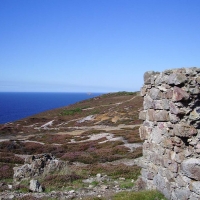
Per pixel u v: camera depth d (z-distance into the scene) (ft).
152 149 32.86
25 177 50.78
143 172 34.94
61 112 261.03
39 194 37.65
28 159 58.54
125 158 73.10
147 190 31.53
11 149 102.83
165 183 29.22
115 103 268.00
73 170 55.67
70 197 35.35
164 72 29.43
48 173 51.70
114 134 121.90
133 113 193.06
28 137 147.33
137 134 114.93
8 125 200.64
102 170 56.13
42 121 220.43
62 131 164.04
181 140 27.12
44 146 105.91
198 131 25.90
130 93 350.02
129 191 34.30
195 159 25.34
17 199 34.88
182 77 26.43
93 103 300.81
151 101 32.89
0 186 43.45
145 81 34.50
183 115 26.76
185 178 26.03
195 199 24.58
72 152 88.48
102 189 39.45
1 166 65.51
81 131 156.25
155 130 32.01
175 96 27.02
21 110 567.59
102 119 192.34
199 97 26.08
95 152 84.17
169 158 28.78
